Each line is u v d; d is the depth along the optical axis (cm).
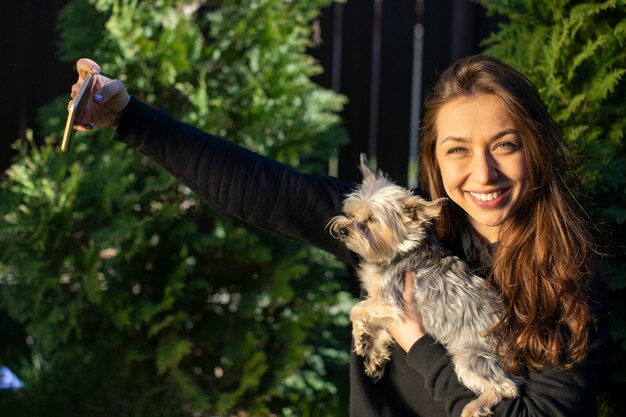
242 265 480
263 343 466
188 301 464
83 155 476
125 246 453
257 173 245
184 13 478
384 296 246
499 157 212
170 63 450
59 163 457
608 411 319
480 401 215
